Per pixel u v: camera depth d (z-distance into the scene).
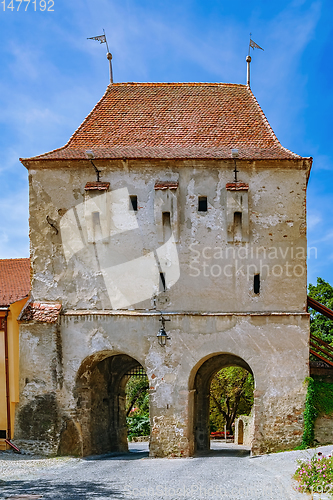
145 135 22.08
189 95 24.16
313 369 19.48
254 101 23.92
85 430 19.83
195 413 23.23
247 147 21.36
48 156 20.61
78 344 19.61
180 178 20.20
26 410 19.06
